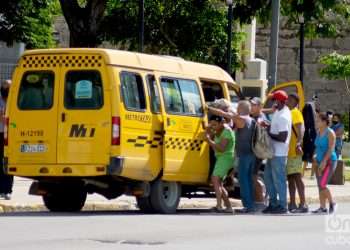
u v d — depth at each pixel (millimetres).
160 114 49438
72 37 69000
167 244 35406
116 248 34062
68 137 47594
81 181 48875
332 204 51781
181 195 54750
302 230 41406
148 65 49281
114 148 47000
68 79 47812
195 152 51281
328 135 51438
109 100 47062
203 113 51969
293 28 117875
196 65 52750
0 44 83625
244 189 50938
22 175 48469
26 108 48375
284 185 50781
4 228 39969
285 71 119688
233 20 77562
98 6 68688
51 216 46031
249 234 39375
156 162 49188
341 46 119938
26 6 81062
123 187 48938
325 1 73938
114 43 83312
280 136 50375
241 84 90750
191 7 82562
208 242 36250
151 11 82562
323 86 120750
